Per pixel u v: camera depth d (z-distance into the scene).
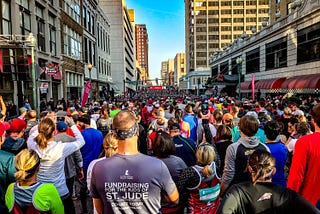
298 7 26.41
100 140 5.99
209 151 3.49
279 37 30.78
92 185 2.47
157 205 2.40
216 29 125.94
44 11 24.41
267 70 34.25
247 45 41.47
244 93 42.03
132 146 2.46
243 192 2.21
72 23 32.59
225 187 3.90
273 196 2.19
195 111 10.90
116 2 85.12
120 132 2.42
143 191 2.33
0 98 8.62
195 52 126.06
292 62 27.88
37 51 21.78
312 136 3.13
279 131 4.05
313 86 21.42
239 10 125.38
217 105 13.43
